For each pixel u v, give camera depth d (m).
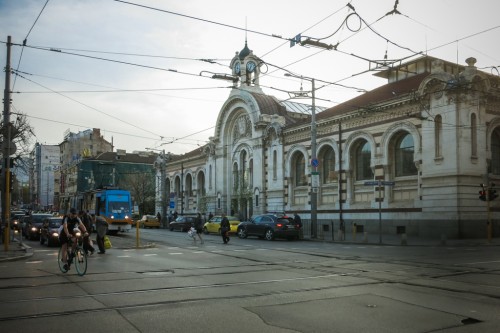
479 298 9.86
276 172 47.25
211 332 7.27
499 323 7.80
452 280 12.33
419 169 32.66
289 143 45.91
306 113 54.53
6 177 21.58
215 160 58.25
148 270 14.61
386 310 8.73
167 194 73.88
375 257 18.73
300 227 32.38
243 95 52.09
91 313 8.55
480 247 24.31
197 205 64.75
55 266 15.86
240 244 27.03
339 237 30.17
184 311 8.69
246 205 52.25
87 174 95.88
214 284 11.77
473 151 30.86
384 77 45.34
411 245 25.83
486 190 27.89
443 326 7.61
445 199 30.47
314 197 32.62
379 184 28.53
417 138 32.84
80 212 18.47
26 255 19.00
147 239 31.58
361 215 37.38
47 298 9.96
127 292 10.64
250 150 51.88
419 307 8.98
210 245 26.05
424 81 31.91
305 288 11.10
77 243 13.88
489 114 32.06
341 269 14.77
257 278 12.82
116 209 38.22
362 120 37.59
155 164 76.06
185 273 13.89
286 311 8.66
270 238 31.20
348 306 9.08
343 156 39.25
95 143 116.31
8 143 22.03
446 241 27.23
